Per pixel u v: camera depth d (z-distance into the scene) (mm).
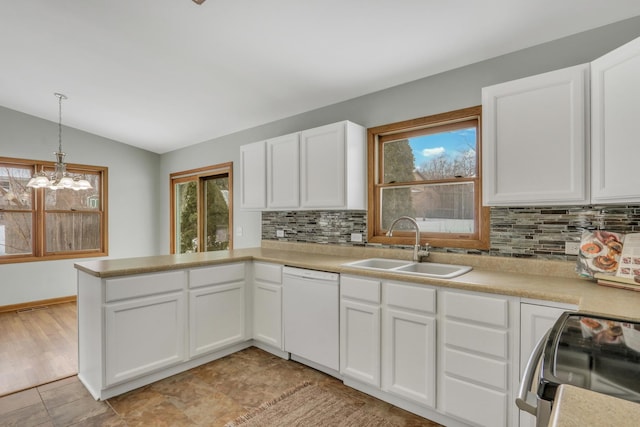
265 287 2965
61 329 3664
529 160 1897
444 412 1931
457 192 2609
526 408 713
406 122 2789
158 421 2027
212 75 3008
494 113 2016
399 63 2533
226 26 2297
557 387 663
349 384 2424
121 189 5383
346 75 2771
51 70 3178
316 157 2980
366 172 3020
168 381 2494
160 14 2242
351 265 2561
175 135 4793
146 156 5680
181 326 2590
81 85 3477
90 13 2322
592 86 1708
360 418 2047
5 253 4441
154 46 2641
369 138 3012
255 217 4133
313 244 3424
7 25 2498
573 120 1759
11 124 4371
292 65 2715
